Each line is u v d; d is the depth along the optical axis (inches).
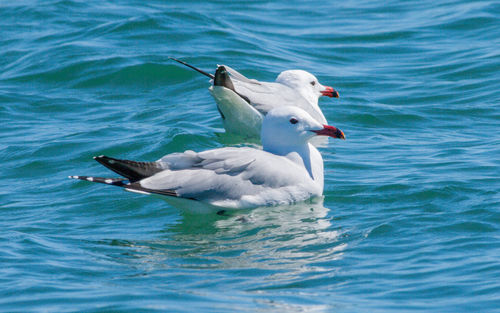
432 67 845.8
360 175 553.6
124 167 458.6
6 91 792.9
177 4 1075.9
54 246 431.5
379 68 856.3
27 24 987.9
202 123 697.0
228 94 643.5
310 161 519.5
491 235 423.5
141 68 834.8
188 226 470.0
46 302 348.5
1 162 607.5
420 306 339.9
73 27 968.3
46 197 530.9
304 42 945.5
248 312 334.6
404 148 622.5
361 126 697.0
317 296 353.4
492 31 936.3
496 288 353.4
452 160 576.1
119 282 374.6
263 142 530.6
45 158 609.9
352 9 1081.4
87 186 548.1
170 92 796.0
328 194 516.7
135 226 472.4
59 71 839.1
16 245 430.6
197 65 847.1
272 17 1045.8
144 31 936.3
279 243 431.5
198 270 391.2
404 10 1059.9
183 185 466.9
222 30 951.6
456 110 724.7
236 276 381.7
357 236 434.9
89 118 721.0
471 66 831.7
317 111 693.9
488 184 511.2
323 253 411.5
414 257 398.3
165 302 346.3
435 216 458.6
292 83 716.7
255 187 486.3
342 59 892.6
